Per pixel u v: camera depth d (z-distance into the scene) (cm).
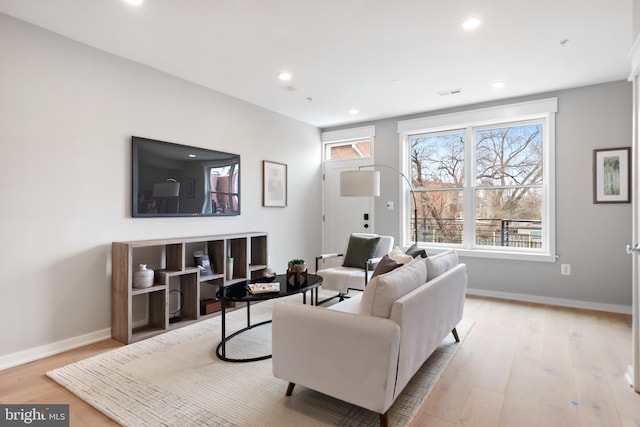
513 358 260
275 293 273
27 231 255
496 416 187
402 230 501
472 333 312
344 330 176
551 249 403
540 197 421
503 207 442
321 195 575
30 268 257
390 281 183
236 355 263
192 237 340
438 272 250
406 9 237
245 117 438
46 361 254
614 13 241
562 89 395
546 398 205
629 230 368
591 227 385
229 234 393
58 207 271
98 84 296
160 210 339
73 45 280
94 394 207
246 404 197
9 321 247
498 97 421
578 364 250
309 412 189
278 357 200
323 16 246
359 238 417
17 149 250
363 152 545
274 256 485
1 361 243
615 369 242
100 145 297
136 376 229
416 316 192
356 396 174
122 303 291
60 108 272
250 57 312
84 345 284
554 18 248
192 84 374
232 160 416
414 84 378
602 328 324
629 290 368
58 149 271
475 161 459
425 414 189
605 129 376
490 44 288
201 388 214
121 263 292
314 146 562
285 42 284
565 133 396
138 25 258
